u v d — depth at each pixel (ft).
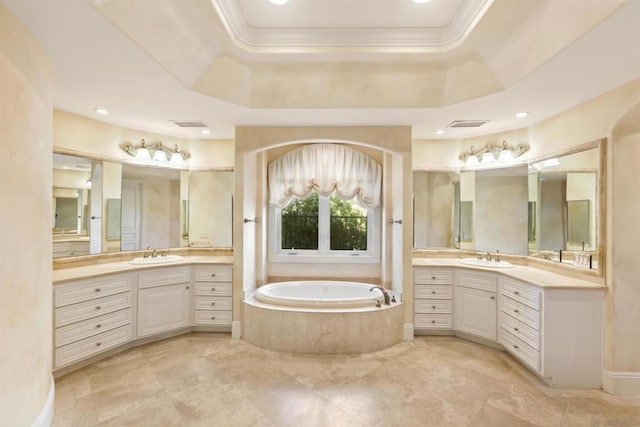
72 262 10.17
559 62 6.51
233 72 8.27
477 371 8.89
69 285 8.50
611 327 7.86
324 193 13.66
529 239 11.12
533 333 8.50
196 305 11.44
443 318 11.32
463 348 10.41
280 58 8.03
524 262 11.20
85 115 10.27
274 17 7.12
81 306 8.77
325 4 6.67
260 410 7.06
